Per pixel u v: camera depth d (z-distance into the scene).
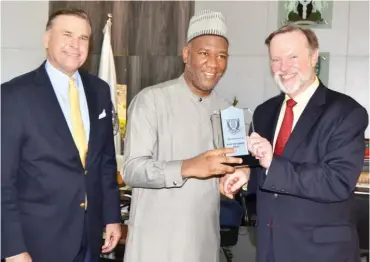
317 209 1.48
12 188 1.50
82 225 1.61
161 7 3.24
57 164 1.55
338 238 1.47
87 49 1.66
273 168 1.42
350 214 1.54
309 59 1.53
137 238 1.60
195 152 1.61
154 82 3.27
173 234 1.58
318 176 1.41
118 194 1.82
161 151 1.58
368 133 3.04
